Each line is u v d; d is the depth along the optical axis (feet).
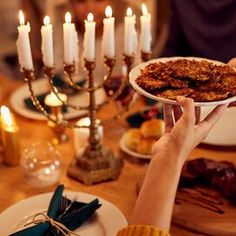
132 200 4.07
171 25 7.44
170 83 3.39
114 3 7.66
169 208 2.87
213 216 3.72
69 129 5.20
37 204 3.88
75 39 3.95
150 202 2.87
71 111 5.35
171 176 2.91
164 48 7.58
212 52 6.94
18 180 4.37
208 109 3.70
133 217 2.90
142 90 3.37
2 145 4.63
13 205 3.87
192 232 3.70
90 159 4.31
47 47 3.84
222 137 4.67
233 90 3.34
